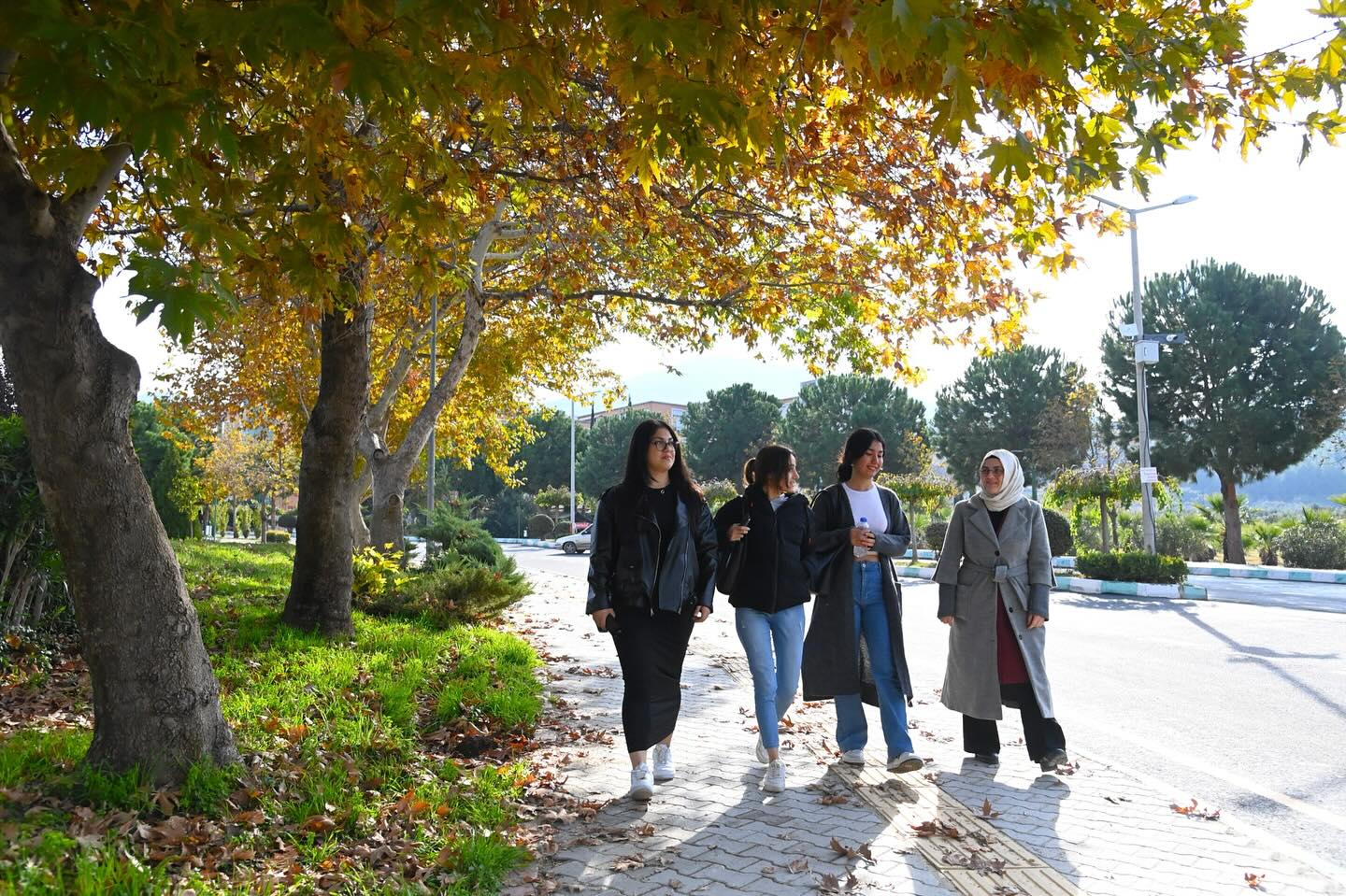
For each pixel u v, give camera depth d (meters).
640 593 4.93
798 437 54.59
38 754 4.36
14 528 6.70
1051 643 11.29
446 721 6.27
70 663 6.93
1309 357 32.38
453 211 6.76
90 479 4.05
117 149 4.25
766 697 5.16
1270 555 28.27
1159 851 4.17
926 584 21.22
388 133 4.78
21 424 6.99
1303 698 7.96
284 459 39.16
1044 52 3.25
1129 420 35.31
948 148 7.69
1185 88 4.04
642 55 3.50
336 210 4.95
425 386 22.12
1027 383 45.81
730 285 11.62
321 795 4.31
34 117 3.24
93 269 6.64
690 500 5.09
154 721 4.15
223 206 4.65
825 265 10.31
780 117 4.38
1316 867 4.11
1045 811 4.73
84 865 3.14
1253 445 32.06
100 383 4.05
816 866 3.95
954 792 5.05
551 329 19.73
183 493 39.62
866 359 13.55
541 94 4.08
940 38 2.84
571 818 4.54
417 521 22.19
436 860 3.85
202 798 4.04
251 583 12.80
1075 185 4.43
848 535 5.46
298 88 4.74
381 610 11.06
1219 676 9.07
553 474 66.31
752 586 5.28
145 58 3.36
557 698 7.36
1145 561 19.06
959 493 38.56
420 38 3.40
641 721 4.86
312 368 19.31
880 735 6.51
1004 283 9.12
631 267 12.69
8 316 3.90
